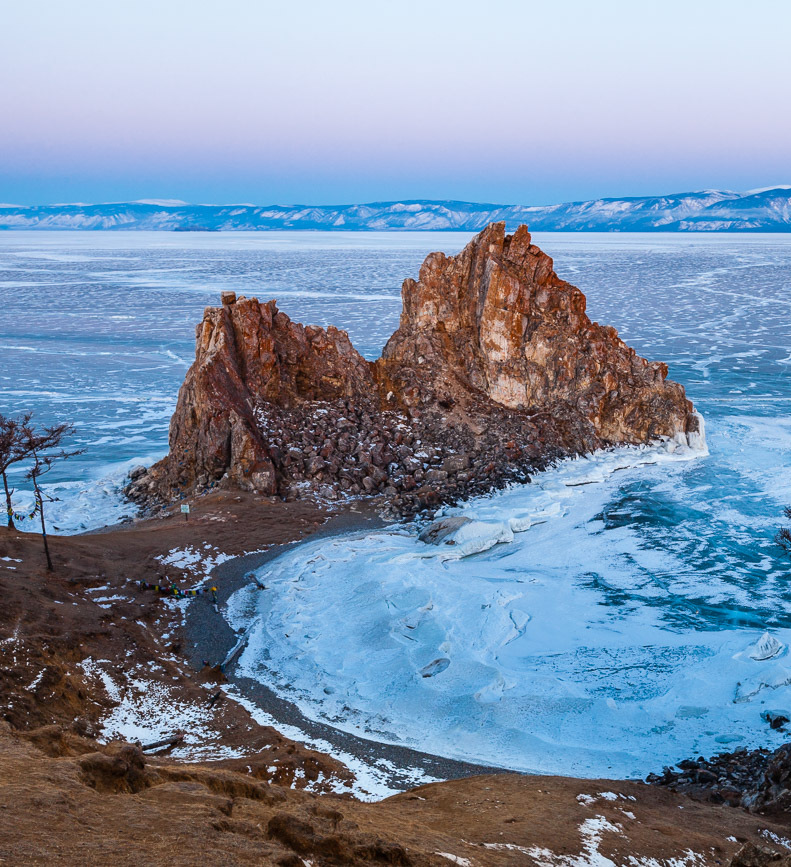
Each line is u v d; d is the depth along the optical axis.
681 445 81.75
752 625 47.00
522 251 87.44
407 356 85.31
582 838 25.08
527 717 37.12
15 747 21.95
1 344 148.50
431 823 25.50
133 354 139.12
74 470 79.56
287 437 73.06
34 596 43.56
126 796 19.23
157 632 44.78
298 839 18.33
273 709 38.00
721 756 33.94
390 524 63.38
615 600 50.53
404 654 42.88
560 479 73.06
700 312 183.88
